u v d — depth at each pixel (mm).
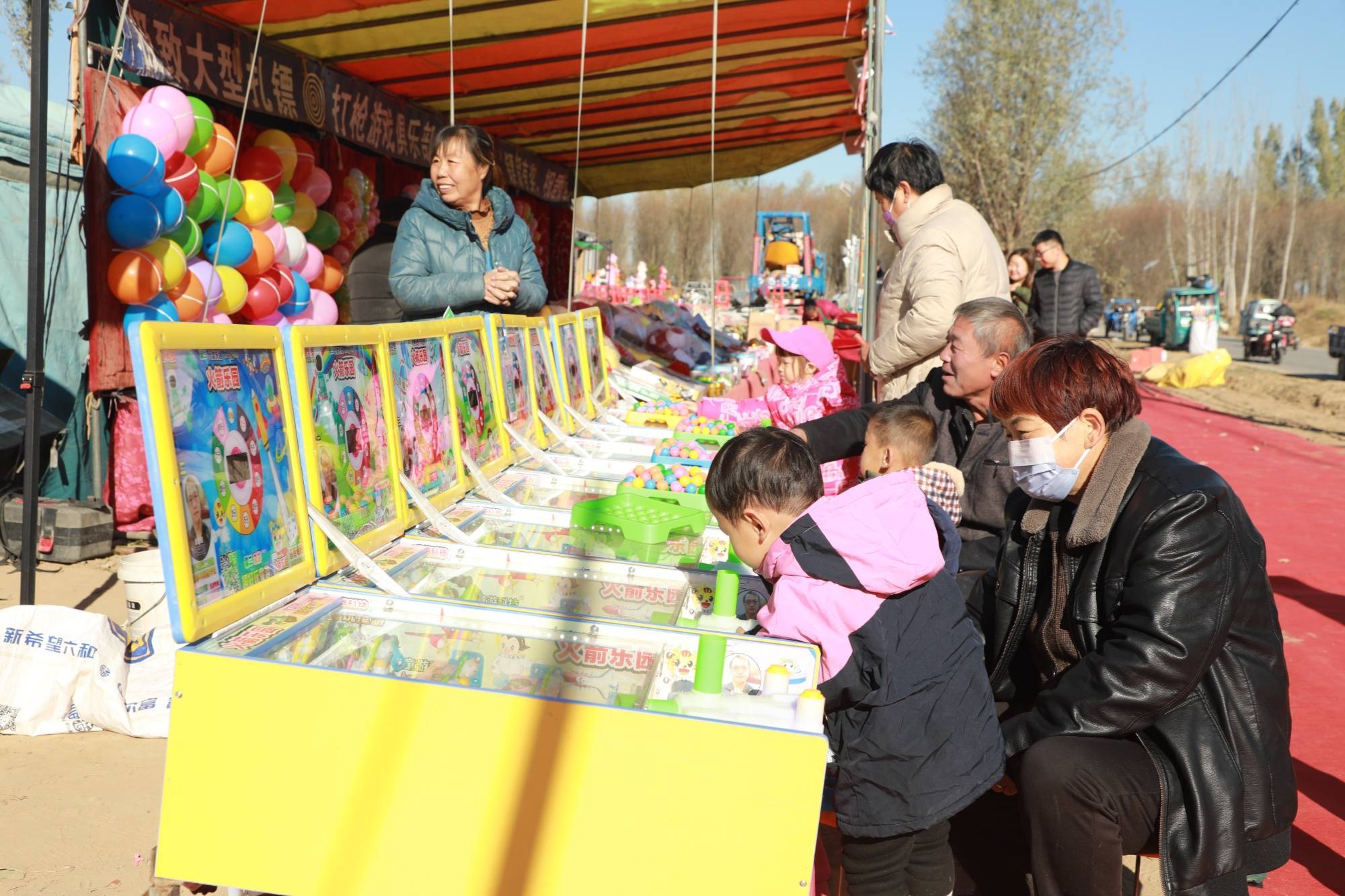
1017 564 2311
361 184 6773
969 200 28844
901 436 2818
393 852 1473
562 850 1452
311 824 1477
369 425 2127
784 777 1417
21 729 3045
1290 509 7914
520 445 3188
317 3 5219
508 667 1625
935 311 3730
